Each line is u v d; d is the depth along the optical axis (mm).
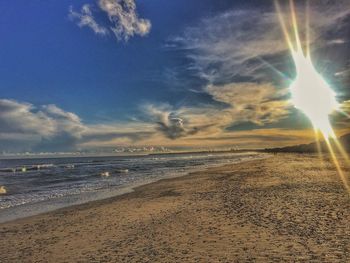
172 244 9891
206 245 9469
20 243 11578
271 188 21922
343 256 7750
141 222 13758
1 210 19469
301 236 9648
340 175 30531
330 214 12422
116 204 19719
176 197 20844
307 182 24703
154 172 51438
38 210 19125
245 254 8383
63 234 12641
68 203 21625
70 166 88875
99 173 54438
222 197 19172
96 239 11430
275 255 8133
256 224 11539
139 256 8953
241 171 42469
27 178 46969
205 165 69875
